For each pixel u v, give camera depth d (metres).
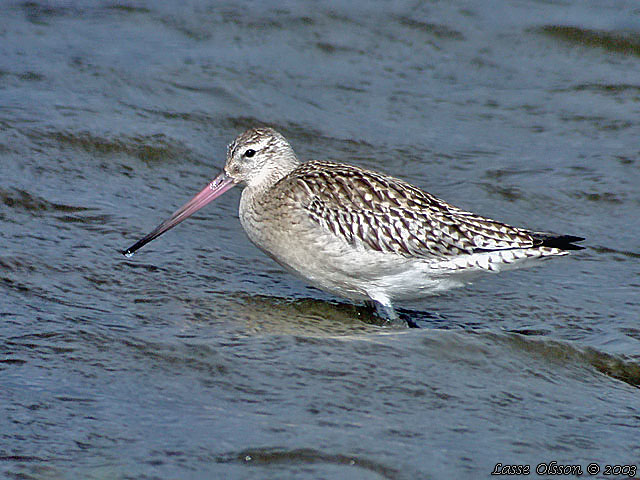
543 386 11.67
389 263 13.70
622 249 16.02
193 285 14.09
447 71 22.23
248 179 14.73
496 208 17.19
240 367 11.54
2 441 9.87
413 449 10.02
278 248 14.27
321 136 19.19
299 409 10.72
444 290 14.12
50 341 11.88
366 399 11.02
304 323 13.25
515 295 14.59
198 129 18.75
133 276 14.09
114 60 20.61
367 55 22.45
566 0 24.89
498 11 24.36
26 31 21.55
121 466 9.55
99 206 15.86
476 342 12.31
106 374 11.26
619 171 18.50
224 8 23.47
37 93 18.84
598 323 13.70
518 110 20.83
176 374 11.37
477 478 9.64
